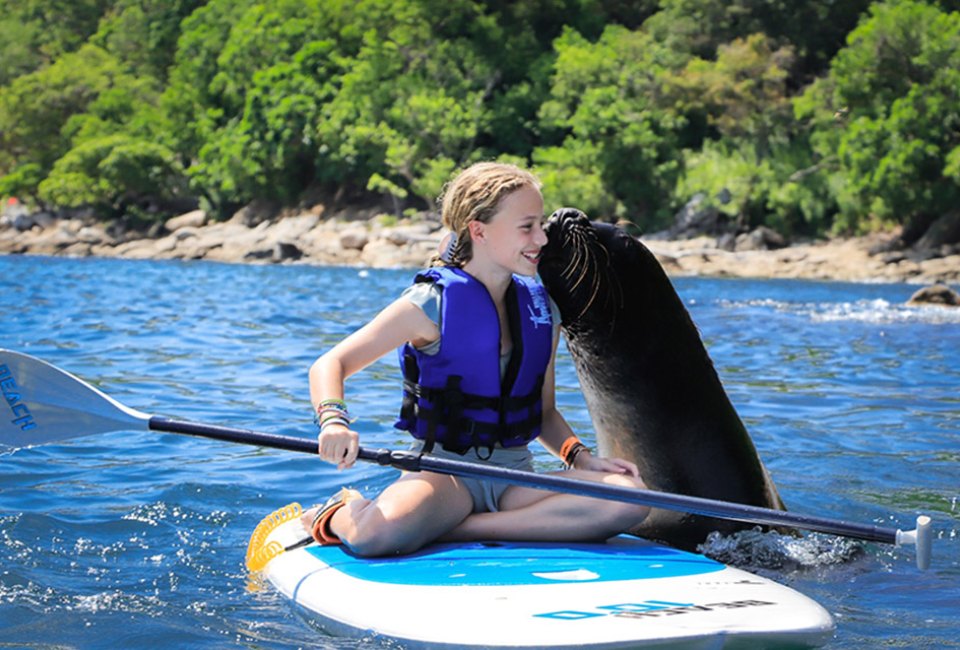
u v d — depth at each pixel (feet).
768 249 137.08
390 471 18.65
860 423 24.34
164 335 40.73
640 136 146.00
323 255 145.89
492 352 12.21
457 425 12.26
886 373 32.89
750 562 13.65
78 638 10.69
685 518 14.03
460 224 12.28
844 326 48.34
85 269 104.99
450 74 168.66
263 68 189.57
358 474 18.43
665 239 142.31
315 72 177.99
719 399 13.71
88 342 37.86
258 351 36.19
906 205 130.52
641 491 11.49
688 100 154.10
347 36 178.81
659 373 13.26
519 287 12.53
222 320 47.60
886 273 120.47
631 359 13.17
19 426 12.54
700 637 9.62
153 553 13.73
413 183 156.46
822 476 18.86
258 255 151.74
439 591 10.73
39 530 14.52
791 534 14.43
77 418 12.50
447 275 12.23
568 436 13.14
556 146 162.40
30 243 180.75
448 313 12.09
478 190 12.07
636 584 10.87
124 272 98.37
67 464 18.88
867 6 175.11
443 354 12.15
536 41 180.34
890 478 18.76
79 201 191.83
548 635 9.62
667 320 13.16
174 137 198.80
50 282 77.00
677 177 147.13
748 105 152.76
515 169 12.26
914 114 127.75
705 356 13.61
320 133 170.09
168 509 15.92
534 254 12.09
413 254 137.80
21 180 207.21
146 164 191.52
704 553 13.93
